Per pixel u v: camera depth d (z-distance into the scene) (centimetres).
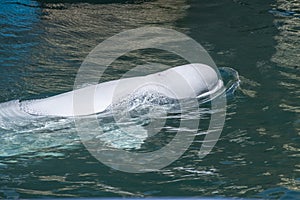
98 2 2058
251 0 2056
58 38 1661
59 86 1293
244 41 1603
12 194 858
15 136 1051
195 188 872
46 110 1121
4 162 963
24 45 1595
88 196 852
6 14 1905
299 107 1160
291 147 998
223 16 1869
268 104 1176
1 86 1285
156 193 861
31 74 1365
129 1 2072
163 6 2006
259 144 1016
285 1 2034
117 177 912
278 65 1395
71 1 2066
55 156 987
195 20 1838
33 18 1866
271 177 899
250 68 1380
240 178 898
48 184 891
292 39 1611
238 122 1103
